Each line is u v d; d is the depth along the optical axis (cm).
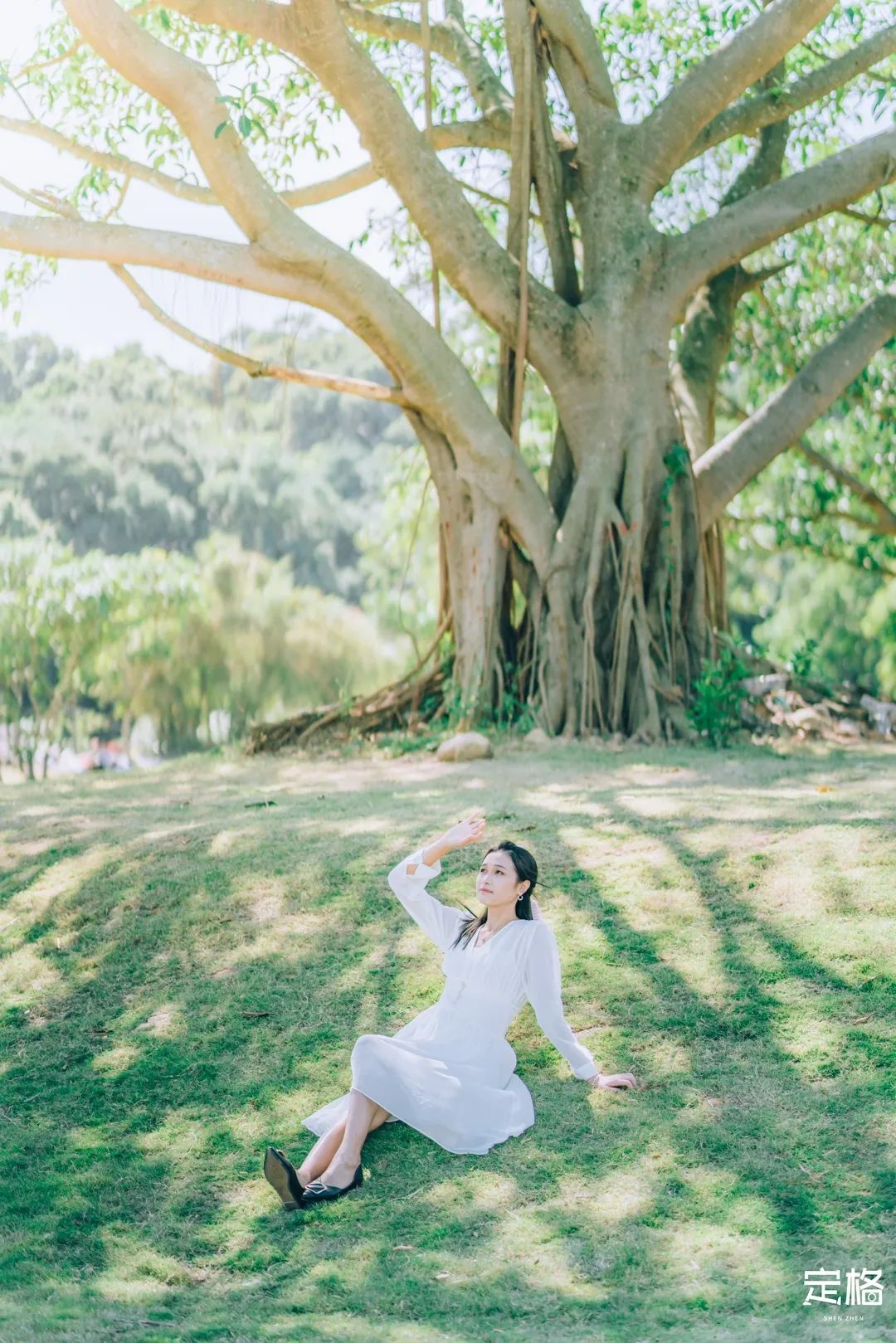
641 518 1165
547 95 1234
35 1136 507
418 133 1134
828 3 1142
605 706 1157
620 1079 491
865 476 1892
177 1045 558
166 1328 369
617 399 1180
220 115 1040
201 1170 475
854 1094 467
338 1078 521
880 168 1224
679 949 581
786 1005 529
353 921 640
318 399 4975
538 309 1179
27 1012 606
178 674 3105
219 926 655
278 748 1234
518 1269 390
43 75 1380
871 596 2789
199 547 3394
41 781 1165
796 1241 392
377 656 3300
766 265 1702
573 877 657
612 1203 421
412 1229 421
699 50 1468
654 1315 358
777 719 1170
